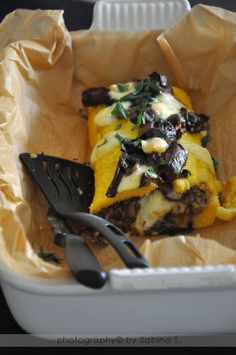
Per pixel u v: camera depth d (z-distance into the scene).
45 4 1.04
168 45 0.85
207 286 0.55
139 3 0.89
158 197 0.73
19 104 0.79
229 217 0.74
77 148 0.84
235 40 0.82
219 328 0.61
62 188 0.75
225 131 0.82
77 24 1.00
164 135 0.74
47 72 0.85
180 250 0.60
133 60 0.88
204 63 0.86
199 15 0.85
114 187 0.71
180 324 0.60
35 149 0.80
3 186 0.68
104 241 0.71
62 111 0.86
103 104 0.84
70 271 0.56
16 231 0.62
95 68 0.88
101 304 0.58
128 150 0.73
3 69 0.79
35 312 0.59
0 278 0.60
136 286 0.55
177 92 0.85
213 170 0.77
